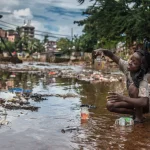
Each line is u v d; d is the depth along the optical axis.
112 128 4.43
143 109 4.98
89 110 5.84
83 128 4.38
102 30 15.73
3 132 3.96
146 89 4.65
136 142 3.74
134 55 4.69
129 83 4.87
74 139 3.78
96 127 4.46
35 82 12.01
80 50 68.31
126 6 14.71
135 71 4.72
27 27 121.38
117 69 27.27
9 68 25.59
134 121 4.87
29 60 71.69
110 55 5.21
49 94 8.09
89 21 16.20
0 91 8.09
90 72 21.05
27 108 5.79
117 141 3.76
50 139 3.72
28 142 3.56
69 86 10.57
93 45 51.84
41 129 4.21
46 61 67.62
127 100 4.63
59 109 5.82
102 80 13.65
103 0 14.83
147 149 3.47
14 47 91.50
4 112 5.32
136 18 13.53
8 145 3.41
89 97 7.66
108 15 15.13
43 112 5.47
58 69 26.38
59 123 4.63
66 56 80.00
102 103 6.71
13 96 7.14
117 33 15.54
